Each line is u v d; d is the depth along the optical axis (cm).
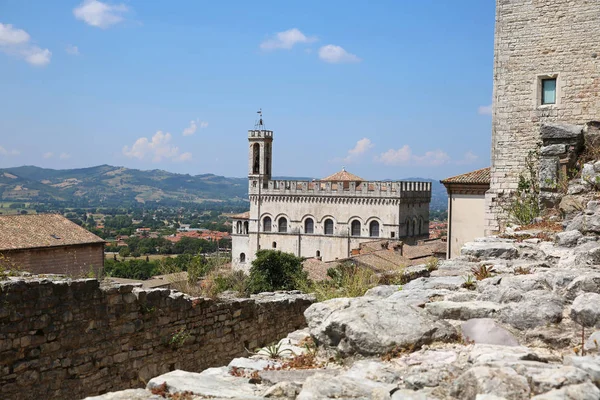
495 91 2919
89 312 1371
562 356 804
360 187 12681
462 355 814
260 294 2148
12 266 2345
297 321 2109
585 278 1047
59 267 4994
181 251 17925
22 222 5062
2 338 1200
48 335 1286
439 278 1308
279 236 13412
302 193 13188
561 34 2794
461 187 4444
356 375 771
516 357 741
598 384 661
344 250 12825
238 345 1828
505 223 2738
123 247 18762
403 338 868
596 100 2741
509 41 2888
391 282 1667
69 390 1325
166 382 797
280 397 739
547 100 2844
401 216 12562
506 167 2900
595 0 2731
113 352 1427
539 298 991
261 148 13612
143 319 1507
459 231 4456
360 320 899
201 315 1686
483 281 1184
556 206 2284
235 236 14388
